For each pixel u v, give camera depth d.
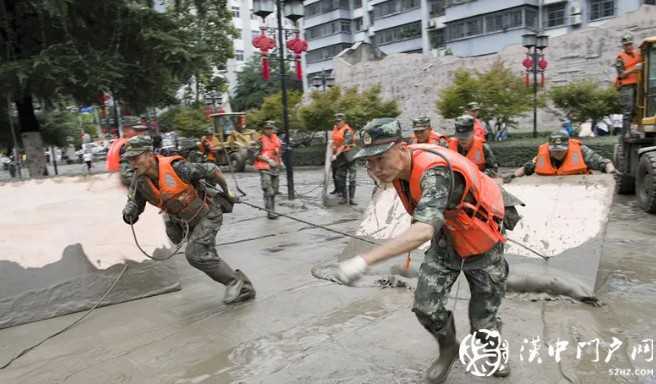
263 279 5.68
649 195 8.07
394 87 23.34
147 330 4.35
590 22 30.00
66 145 16.69
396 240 2.29
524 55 19.89
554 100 17.47
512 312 4.15
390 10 44.19
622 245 6.18
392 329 4.01
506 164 15.90
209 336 4.13
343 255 5.93
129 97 9.64
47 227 5.15
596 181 5.11
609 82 18.25
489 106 16.52
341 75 25.84
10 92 8.31
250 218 9.91
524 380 3.11
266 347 3.85
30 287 4.85
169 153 7.44
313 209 10.49
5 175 29.16
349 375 3.31
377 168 2.59
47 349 4.07
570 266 4.61
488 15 34.22
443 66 21.67
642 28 17.45
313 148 23.23
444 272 2.91
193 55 9.18
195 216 4.63
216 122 21.56
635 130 9.20
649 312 4.04
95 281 5.14
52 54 8.11
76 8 8.62
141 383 3.41
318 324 4.24
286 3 11.63
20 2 8.88
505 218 3.15
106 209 5.50
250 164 22.20
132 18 8.96
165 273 5.46
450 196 2.51
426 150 2.68
